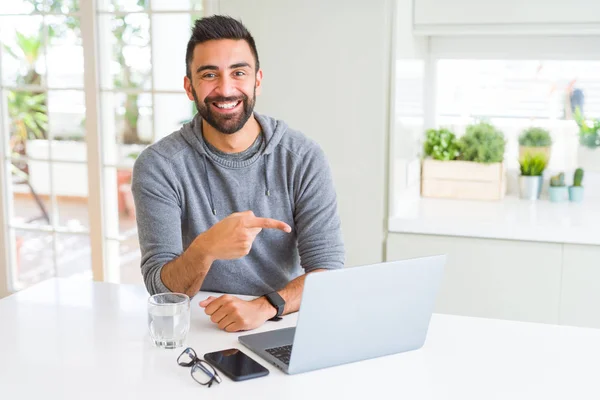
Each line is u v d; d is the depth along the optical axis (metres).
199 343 1.63
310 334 1.45
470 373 1.48
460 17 2.88
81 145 3.62
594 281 2.65
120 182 3.61
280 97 2.90
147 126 3.47
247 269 2.04
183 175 2.01
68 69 3.55
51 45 3.56
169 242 1.96
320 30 2.81
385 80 2.78
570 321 2.70
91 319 1.76
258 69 2.01
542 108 3.31
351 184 2.87
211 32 1.88
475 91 3.38
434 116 3.46
